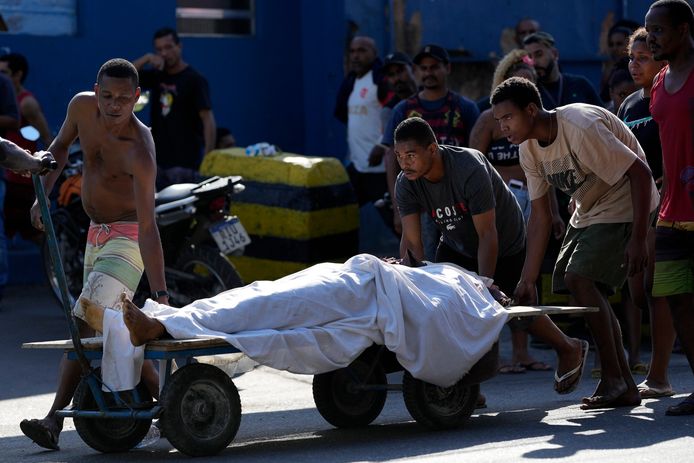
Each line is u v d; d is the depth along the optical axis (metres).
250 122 29.47
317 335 12.94
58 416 13.36
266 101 29.64
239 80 29.30
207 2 29.05
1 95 23.73
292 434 14.26
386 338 13.29
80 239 22.11
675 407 14.36
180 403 12.55
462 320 13.69
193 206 20.06
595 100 20.83
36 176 13.10
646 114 17.03
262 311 12.91
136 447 13.63
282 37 29.72
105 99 13.58
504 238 15.71
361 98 25.38
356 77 25.61
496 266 15.89
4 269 24.06
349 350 13.11
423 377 13.47
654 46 14.23
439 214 15.27
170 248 20.31
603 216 14.79
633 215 14.28
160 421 12.59
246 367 13.67
